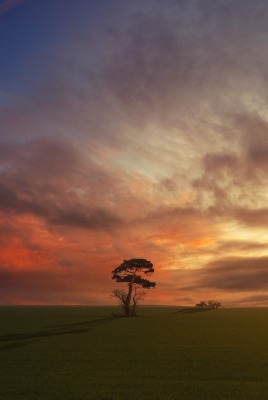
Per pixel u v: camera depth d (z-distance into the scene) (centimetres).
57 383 2859
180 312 12169
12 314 11444
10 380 2969
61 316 10325
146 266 9612
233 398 2439
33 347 4644
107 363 3641
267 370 3294
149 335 5762
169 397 2470
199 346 4669
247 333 5997
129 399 2438
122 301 9762
